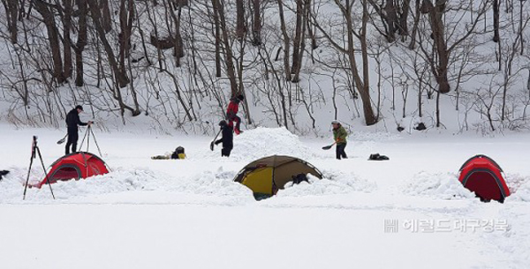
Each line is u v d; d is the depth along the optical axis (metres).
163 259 6.93
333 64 37.34
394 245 7.41
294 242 7.61
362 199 10.30
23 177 13.58
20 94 32.84
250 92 36.03
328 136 31.36
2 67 37.09
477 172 11.30
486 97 32.69
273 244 7.53
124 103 34.88
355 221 8.74
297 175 12.05
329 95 35.28
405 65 35.75
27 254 7.19
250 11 35.50
